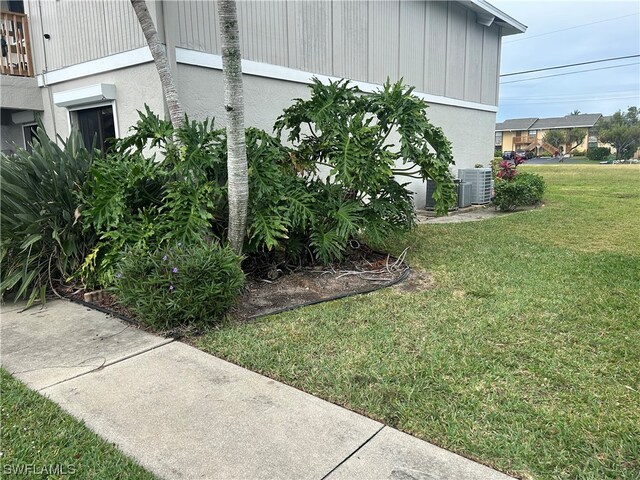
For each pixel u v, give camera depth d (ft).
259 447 7.73
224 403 9.11
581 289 15.71
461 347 11.39
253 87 23.75
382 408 8.79
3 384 9.99
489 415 8.53
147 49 20.30
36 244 16.46
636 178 69.26
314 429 8.20
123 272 13.16
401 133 18.81
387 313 13.87
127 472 7.17
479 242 23.76
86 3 22.91
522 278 17.07
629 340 11.66
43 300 15.47
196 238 14.69
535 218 31.76
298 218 17.12
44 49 26.35
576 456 7.41
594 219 30.86
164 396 9.41
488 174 39.73
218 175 17.13
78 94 23.18
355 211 18.47
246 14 22.99
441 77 39.37
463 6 40.50
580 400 9.00
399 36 34.09
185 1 20.27
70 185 17.10
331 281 17.33
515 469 7.14
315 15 26.99
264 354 11.20
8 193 16.29
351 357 10.96
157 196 17.42
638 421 8.30
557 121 219.61
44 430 8.28
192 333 12.64
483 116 46.75
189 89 20.83
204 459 7.45
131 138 17.67
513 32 48.80
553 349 11.23
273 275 17.47
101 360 11.16
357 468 7.17
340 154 18.25
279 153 18.11
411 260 20.12
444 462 7.30
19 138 32.19
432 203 36.91
